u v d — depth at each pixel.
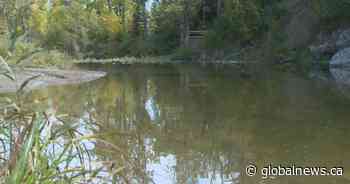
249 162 5.56
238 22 37.84
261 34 37.16
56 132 2.83
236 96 12.84
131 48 49.53
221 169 5.31
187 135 7.21
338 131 7.37
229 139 6.90
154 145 6.39
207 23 45.16
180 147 6.38
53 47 39.28
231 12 38.56
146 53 47.59
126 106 10.79
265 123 8.24
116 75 22.39
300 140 6.69
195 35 44.00
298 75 21.23
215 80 18.94
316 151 6.04
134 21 53.91
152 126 7.97
